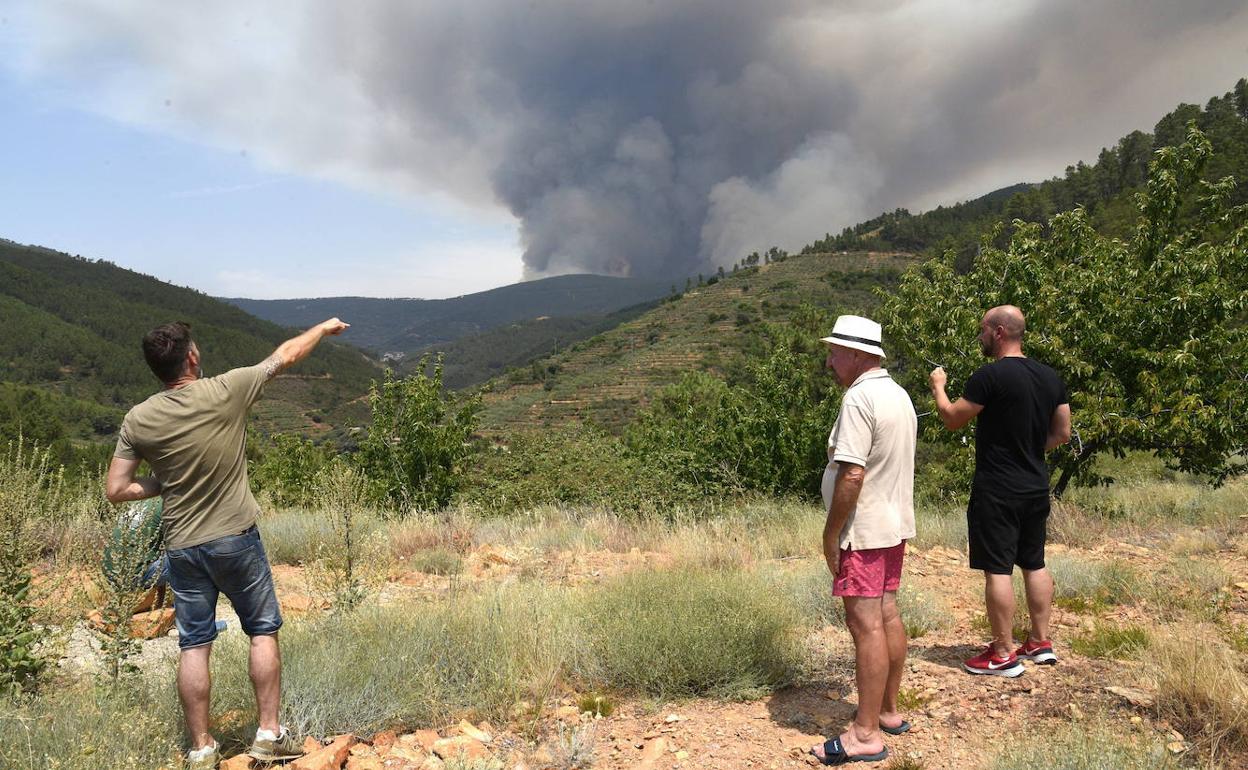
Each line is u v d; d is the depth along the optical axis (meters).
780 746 3.63
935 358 12.88
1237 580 6.01
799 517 11.05
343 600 5.32
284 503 15.42
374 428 15.10
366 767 3.43
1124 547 8.02
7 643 4.07
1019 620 5.35
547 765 3.50
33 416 70.31
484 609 5.14
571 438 16.14
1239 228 11.22
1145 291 11.71
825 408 14.52
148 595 5.60
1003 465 4.27
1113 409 11.20
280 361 3.59
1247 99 145.38
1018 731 3.57
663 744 3.61
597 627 4.88
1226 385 10.91
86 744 3.18
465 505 13.60
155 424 3.23
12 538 4.43
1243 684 3.59
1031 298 11.95
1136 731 3.41
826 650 4.90
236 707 4.04
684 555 7.98
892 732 3.66
